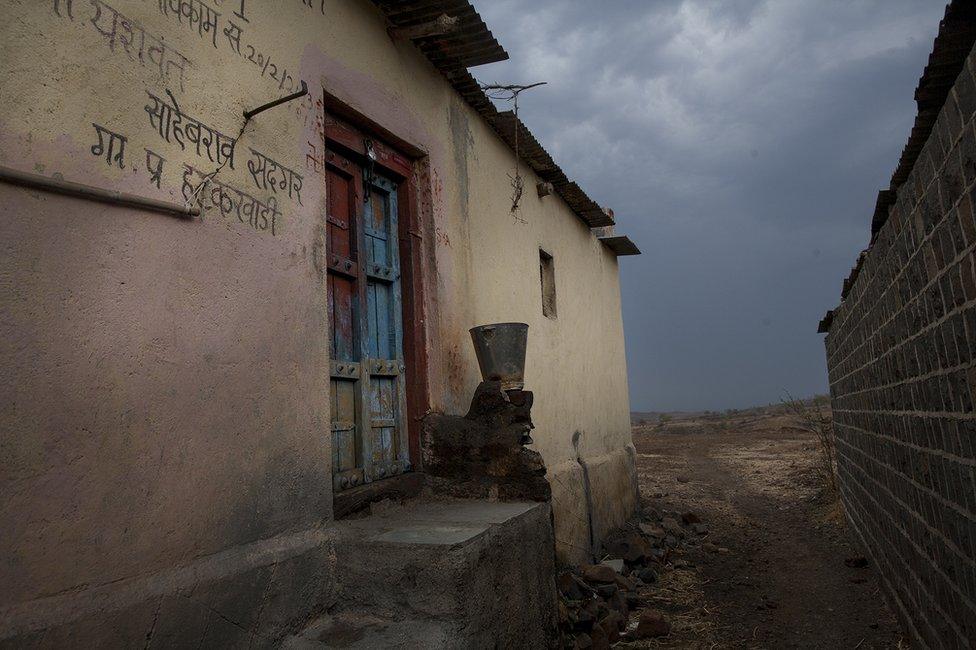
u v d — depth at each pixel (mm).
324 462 3498
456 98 5637
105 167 2473
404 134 4699
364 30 4332
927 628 4098
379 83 4445
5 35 2180
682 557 7496
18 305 2145
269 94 3393
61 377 2250
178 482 2646
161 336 2639
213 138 3004
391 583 3268
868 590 5930
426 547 3223
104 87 2500
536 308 7098
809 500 10258
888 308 4543
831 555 7234
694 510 10234
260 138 3299
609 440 9398
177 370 2693
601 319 9766
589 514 7477
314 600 3223
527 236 7082
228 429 2914
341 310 4109
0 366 2074
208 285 2889
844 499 8242
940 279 3178
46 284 2232
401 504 4277
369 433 4191
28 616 2059
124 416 2455
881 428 5297
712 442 21312
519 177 6805
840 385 8086
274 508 3129
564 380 7801
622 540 7488
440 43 4945
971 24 2480
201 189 2898
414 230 4887
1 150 2131
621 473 9305
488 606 3414
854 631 5066
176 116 2814
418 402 4695
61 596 2178
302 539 3262
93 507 2311
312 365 3492
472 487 4496
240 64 3213
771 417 28500
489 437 4500
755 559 7332
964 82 2561
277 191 3381
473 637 3207
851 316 6488
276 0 3516
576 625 4992
